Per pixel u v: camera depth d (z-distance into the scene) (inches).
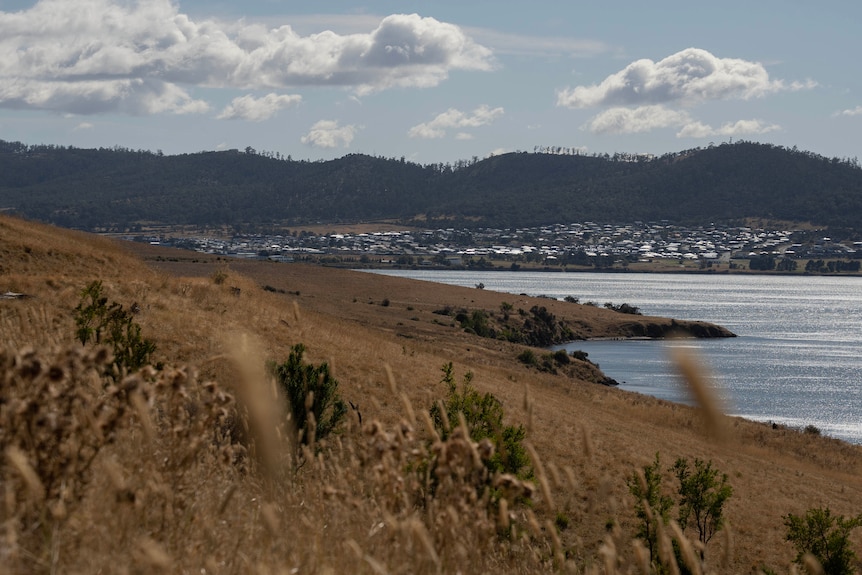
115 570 154.7
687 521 1054.4
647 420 2456.9
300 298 5418.3
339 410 651.5
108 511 174.6
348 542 189.8
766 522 1202.0
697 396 126.5
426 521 203.0
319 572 185.3
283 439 231.9
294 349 675.4
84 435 171.3
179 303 1625.2
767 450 2234.3
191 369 212.1
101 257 2356.1
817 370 5452.8
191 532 193.2
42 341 406.0
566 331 6688.0
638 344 6653.5
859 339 7637.8
